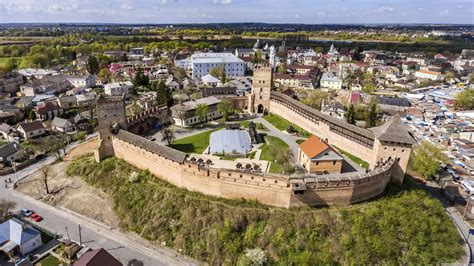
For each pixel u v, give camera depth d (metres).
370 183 73.69
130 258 68.12
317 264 63.22
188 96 163.62
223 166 84.06
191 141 102.31
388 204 73.12
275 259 65.31
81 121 140.75
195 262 67.94
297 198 70.94
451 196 90.06
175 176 81.19
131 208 79.38
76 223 78.38
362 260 62.75
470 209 85.62
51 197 87.81
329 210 70.94
